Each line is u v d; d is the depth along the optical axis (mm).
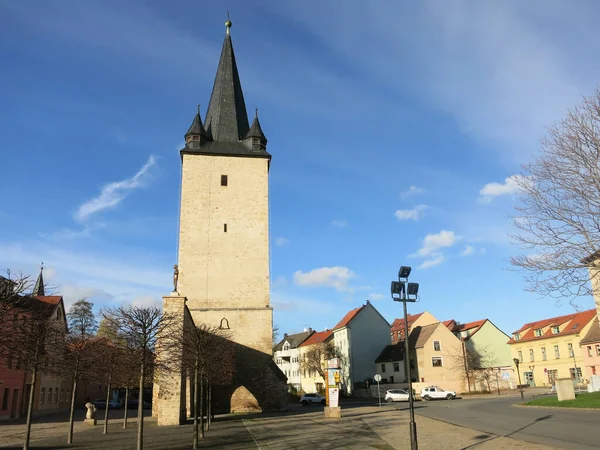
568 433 17016
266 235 39500
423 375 60094
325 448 16234
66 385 54375
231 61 45938
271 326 37531
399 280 14625
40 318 16516
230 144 42281
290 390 80500
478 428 20328
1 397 37156
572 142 14773
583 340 53469
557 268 14227
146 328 16094
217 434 21484
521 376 68688
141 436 14508
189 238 38719
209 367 21906
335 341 78125
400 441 17438
